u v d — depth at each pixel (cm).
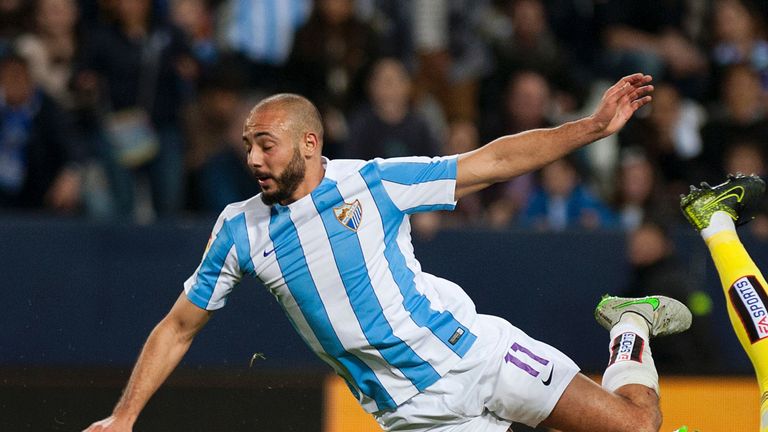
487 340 1920
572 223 3522
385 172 1869
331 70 3672
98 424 1856
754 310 2028
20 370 2772
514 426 2652
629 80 1823
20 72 3391
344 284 1852
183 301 1902
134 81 3553
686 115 4012
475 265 3225
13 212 3403
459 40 4019
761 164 3719
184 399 2694
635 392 1958
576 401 1928
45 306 3138
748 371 2873
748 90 3781
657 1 4191
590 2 4197
